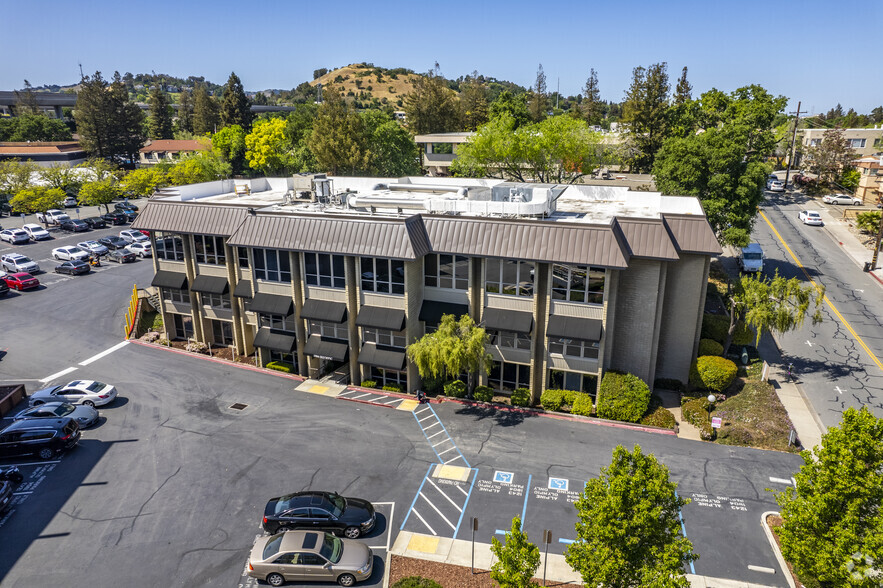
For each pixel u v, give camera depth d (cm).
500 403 3378
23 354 4109
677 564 1556
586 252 2981
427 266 3441
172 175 9144
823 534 1752
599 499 1711
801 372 3681
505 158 6191
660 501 1659
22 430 2853
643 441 2961
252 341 4134
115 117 10962
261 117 12619
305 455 2889
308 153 9331
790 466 2734
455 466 2780
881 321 4450
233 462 2842
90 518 2462
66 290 5419
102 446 2992
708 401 3231
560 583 2070
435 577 2116
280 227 3484
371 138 8550
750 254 5503
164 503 2552
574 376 3359
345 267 3397
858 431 1730
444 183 4712
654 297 3191
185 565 2205
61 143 11288
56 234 7419
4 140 12762
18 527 2412
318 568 2073
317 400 3453
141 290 5231
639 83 8181
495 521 2403
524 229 3123
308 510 2317
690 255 3312
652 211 3762
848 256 6025
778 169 11681
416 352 3138
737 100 8150
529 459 2820
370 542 2302
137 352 4159
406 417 3244
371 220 3275
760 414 3120
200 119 14038
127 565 2205
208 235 3884
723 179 4922
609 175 7506
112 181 9381
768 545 2248
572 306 3173
